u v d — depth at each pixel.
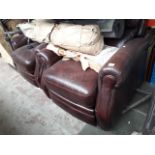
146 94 1.50
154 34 1.50
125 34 1.33
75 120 1.42
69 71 1.24
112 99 0.99
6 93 1.93
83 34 1.21
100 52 1.25
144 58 1.35
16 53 1.78
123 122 1.32
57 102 1.44
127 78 1.01
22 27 1.66
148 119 0.92
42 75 1.49
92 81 1.11
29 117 1.54
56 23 1.44
